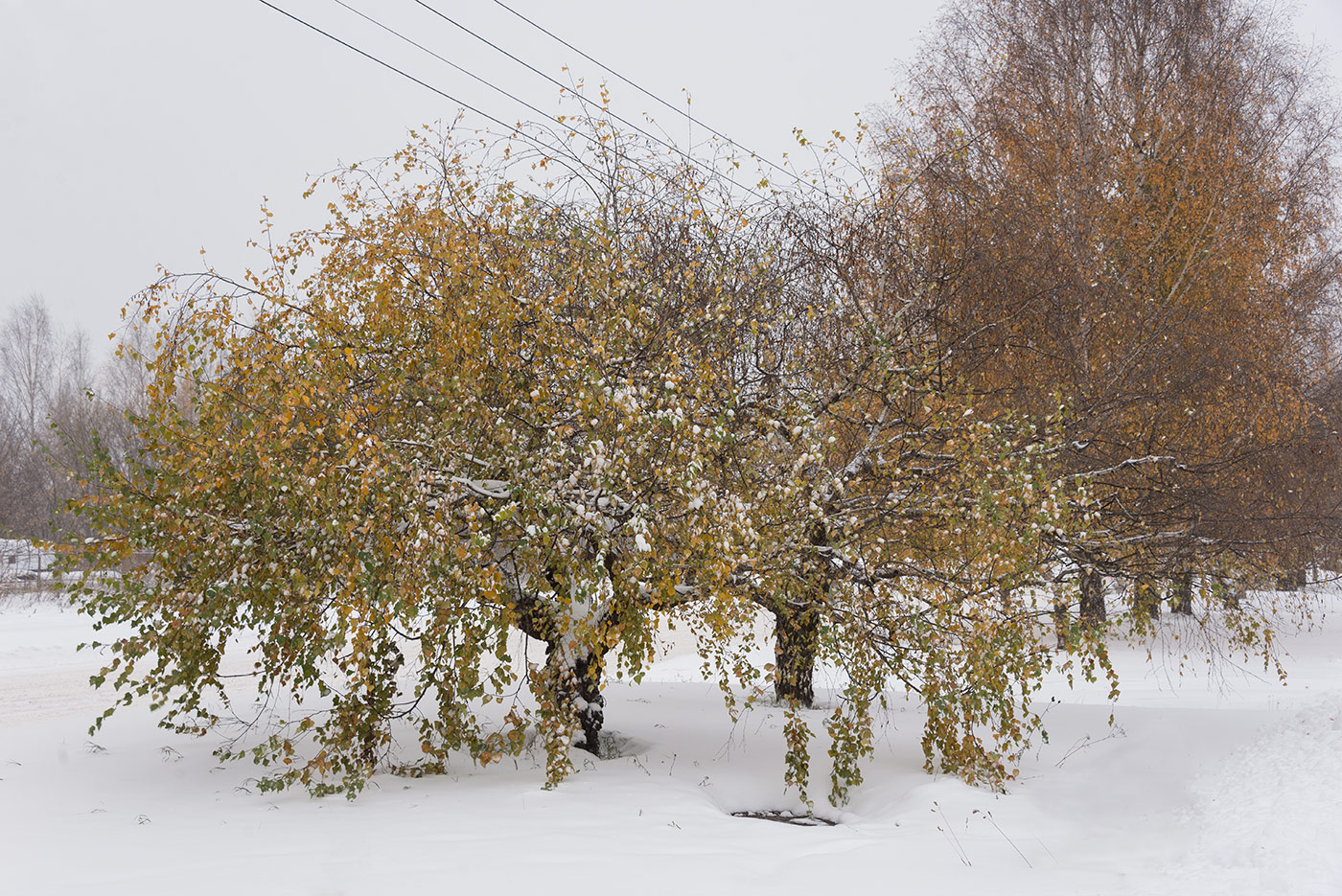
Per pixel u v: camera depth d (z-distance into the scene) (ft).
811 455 24.71
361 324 25.12
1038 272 38.24
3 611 85.66
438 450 24.03
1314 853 15.39
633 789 25.89
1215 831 18.94
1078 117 51.83
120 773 27.99
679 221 31.22
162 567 24.16
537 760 29.81
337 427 21.91
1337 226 54.90
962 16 58.65
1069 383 36.96
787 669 40.65
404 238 27.02
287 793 25.48
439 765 27.09
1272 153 53.72
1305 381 46.19
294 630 24.63
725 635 24.40
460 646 24.22
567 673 26.71
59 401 125.59
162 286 24.31
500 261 26.61
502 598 24.79
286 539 24.35
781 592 26.99
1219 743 28.04
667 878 18.34
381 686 26.35
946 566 28.81
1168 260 47.16
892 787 27.55
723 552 22.50
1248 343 43.16
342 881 17.51
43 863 18.44
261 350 24.47
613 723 37.01
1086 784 26.09
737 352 30.32
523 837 20.93
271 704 39.73
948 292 35.45
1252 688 45.91
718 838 21.62
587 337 25.62
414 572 22.25
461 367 24.29
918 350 32.19
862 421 32.89
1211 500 37.19
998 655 25.26
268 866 18.30
